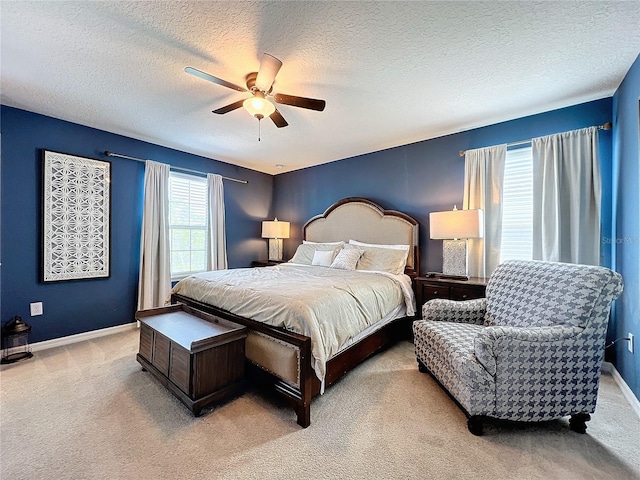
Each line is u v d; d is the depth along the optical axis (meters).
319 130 3.24
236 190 4.78
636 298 1.87
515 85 2.28
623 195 2.14
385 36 1.71
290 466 1.37
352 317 2.11
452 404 1.89
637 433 1.59
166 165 3.73
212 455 1.43
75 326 3.05
